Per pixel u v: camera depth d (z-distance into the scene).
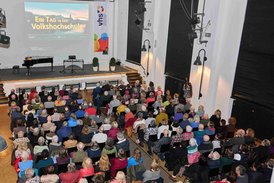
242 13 10.51
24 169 6.02
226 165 6.74
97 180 5.18
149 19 15.57
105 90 12.67
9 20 16.05
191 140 7.25
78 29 18.27
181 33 13.55
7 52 16.41
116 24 19.20
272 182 5.60
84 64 18.95
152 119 9.20
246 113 10.83
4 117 11.70
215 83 11.81
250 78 10.56
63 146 7.34
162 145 7.66
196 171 6.52
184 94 12.63
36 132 7.46
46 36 17.34
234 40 10.91
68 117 9.07
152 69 15.83
